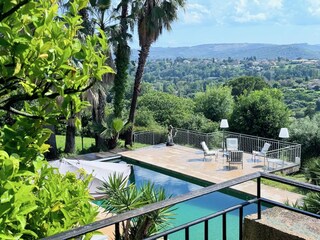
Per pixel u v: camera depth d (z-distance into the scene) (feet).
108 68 6.91
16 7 6.23
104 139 56.59
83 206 9.65
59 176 10.50
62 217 8.82
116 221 5.17
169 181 44.42
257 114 63.41
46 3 7.15
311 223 7.94
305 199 24.76
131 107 58.23
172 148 57.88
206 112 77.05
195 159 50.88
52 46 6.61
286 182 7.14
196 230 28.27
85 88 6.97
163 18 52.60
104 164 32.96
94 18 50.93
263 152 49.21
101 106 55.21
